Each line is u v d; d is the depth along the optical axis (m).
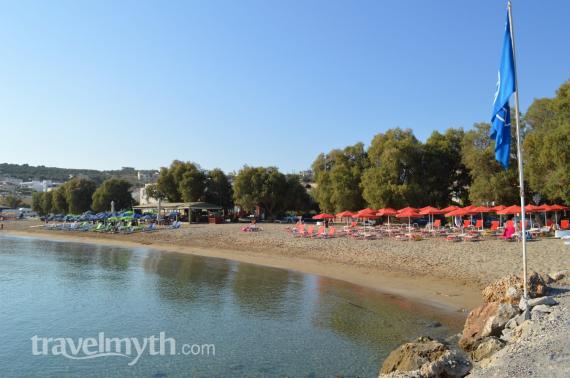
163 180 90.75
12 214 142.88
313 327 15.71
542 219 49.03
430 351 10.56
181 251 44.69
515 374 8.31
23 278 28.62
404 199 54.62
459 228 42.22
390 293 20.38
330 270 28.14
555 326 10.73
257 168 82.50
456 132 62.47
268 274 28.27
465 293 19.05
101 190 107.69
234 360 12.91
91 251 47.19
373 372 11.41
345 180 63.22
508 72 12.98
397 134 61.84
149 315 18.36
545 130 42.00
